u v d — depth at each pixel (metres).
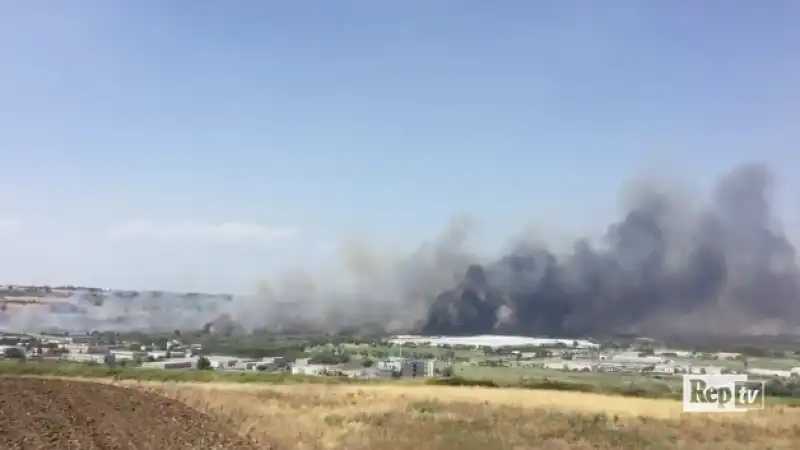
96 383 45.78
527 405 46.62
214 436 30.23
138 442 27.66
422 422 38.00
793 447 33.75
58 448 25.38
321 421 37.59
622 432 36.56
